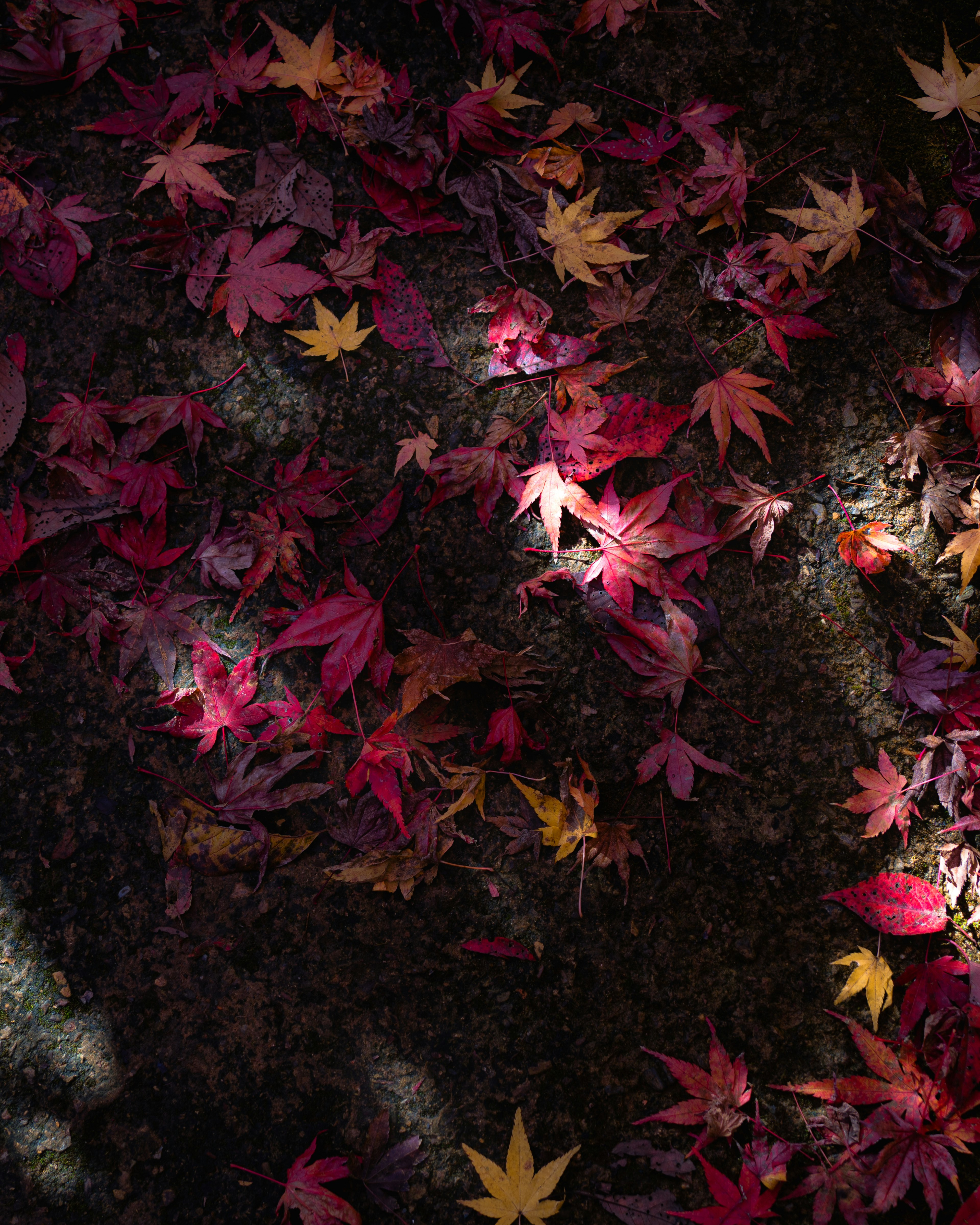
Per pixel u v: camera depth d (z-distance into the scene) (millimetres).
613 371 959
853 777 958
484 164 962
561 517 963
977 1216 909
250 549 957
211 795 954
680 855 955
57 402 965
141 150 967
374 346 968
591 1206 924
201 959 944
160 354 967
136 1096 934
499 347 959
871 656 963
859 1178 914
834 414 970
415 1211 923
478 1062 938
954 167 971
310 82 956
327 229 962
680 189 966
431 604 963
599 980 946
